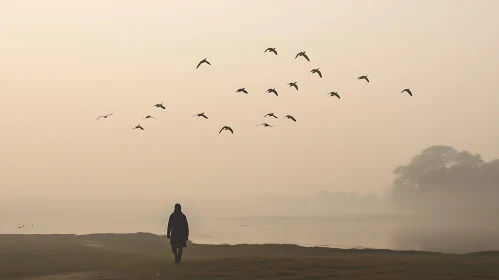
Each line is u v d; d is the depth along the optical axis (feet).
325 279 60.29
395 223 414.62
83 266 79.82
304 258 85.76
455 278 59.00
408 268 68.80
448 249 151.12
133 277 64.23
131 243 141.79
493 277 59.82
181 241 80.07
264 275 64.39
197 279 61.46
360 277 60.95
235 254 108.68
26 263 83.66
